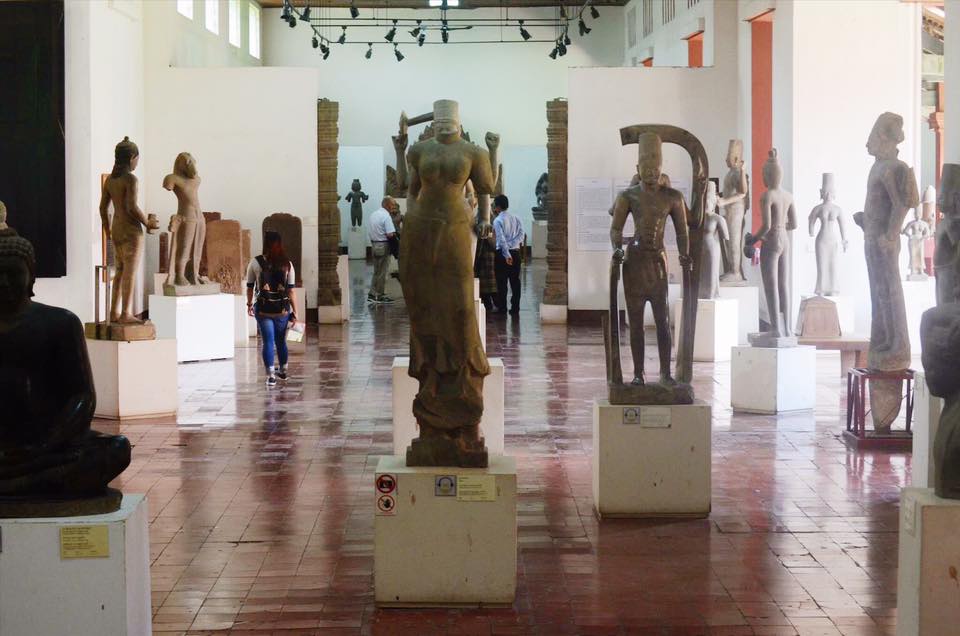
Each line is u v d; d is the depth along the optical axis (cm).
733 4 2056
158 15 2064
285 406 1234
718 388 1355
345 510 818
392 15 3422
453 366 626
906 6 1773
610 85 2044
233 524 784
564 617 609
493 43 3444
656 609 621
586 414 1192
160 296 1567
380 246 2377
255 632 590
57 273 1641
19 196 1634
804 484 891
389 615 612
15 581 488
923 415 834
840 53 1777
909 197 984
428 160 627
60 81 1630
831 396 1291
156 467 952
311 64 3431
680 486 791
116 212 1182
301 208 2078
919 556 500
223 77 2075
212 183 2086
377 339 1819
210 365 1541
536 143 3481
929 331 514
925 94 2250
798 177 1783
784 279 1194
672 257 1989
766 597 640
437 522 615
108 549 489
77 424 495
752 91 1994
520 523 786
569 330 1953
